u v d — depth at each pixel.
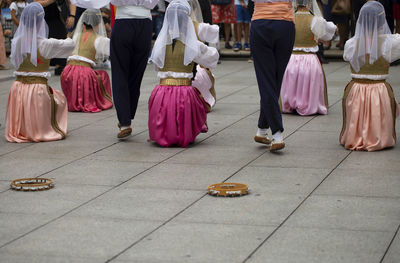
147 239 5.39
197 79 10.77
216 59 8.74
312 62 10.60
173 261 4.94
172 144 8.64
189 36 8.44
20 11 17.05
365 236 5.39
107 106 11.61
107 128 9.98
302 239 5.34
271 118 8.05
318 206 6.17
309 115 10.68
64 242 5.36
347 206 6.16
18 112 9.05
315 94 10.61
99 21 11.60
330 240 5.31
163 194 6.61
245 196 6.51
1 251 5.18
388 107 8.22
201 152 8.34
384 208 6.10
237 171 7.43
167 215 5.97
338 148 8.45
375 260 4.91
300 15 10.57
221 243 5.28
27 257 5.06
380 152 8.20
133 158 8.09
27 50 8.80
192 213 6.02
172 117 8.51
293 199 6.39
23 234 5.55
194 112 8.59
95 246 5.26
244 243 5.27
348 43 8.16
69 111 11.41
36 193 6.70
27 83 9.05
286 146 8.60
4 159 8.12
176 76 8.55
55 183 7.05
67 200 6.46
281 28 7.96
